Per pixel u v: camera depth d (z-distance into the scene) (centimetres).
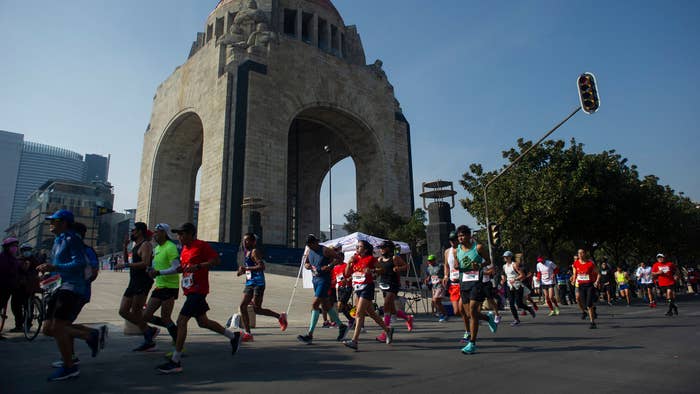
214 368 542
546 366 550
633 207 2789
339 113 4366
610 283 1889
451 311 1362
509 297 1089
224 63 3862
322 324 1085
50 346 715
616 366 546
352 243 1445
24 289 863
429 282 1459
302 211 5372
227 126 3584
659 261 1289
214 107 3766
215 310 1291
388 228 3862
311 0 4750
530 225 2508
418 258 3691
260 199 3178
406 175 4738
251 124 3578
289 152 5512
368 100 4606
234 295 1725
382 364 566
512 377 490
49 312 490
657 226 3164
